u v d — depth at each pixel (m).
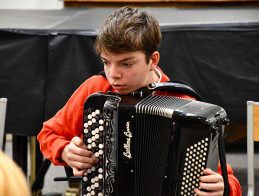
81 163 2.51
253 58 4.98
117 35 2.37
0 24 5.34
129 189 2.46
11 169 0.85
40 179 4.83
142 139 2.40
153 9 6.32
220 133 2.35
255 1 6.42
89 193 2.56
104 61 2.50
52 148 2.83
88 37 4.89
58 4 7.33
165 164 2.36
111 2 6.68
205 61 5.02
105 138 2.48
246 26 4.98
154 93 2.67
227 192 2.39
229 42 4.98
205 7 6.39
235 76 5.01
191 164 2.33
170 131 2.33
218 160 2.48
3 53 4.94
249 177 3.80
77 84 4.96
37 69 4.94
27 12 6.14
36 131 4.97
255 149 7.45
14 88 4.97
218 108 2.41
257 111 3.76
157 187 2.40
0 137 3.96
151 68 2.61
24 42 4.91
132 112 2.40
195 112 2.30
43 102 4.95
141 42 2.40
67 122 2.94
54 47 4.89
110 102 2.45
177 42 5.02
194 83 5.07
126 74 2.45
